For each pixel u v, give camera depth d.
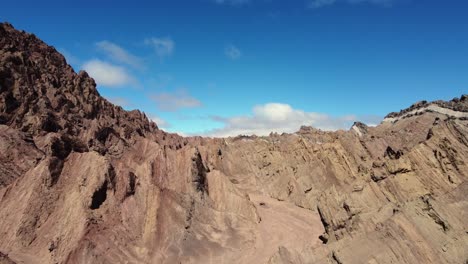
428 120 114.81
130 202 69.81
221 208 78.94
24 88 103.38
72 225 62.75
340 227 59.31
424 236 44.94
